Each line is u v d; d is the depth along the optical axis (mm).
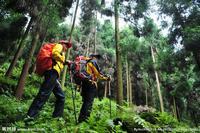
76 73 6012
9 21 16938
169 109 39312
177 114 35469
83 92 6141
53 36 20609
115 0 15680
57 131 4270
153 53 29125
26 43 24734
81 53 33125
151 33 17359
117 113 6648
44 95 4918
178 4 18422
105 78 6348
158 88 30016
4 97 9281
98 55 6477
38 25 14836
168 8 18703
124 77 39188
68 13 18188
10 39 18516
